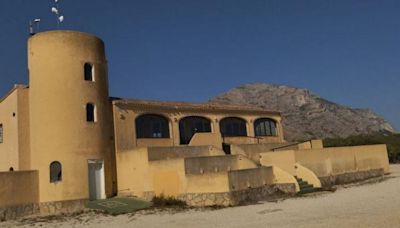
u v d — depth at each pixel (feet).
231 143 133.80
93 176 100.27
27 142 101.55
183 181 88.02
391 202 71.87
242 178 87.71
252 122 142.92
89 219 79.05
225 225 60.70
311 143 138.72
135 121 112.16
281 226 55.88
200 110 128.36
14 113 102.53
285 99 577.43
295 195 94.94
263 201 87.56
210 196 83.92
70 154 95.35
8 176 88.28
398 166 173.58
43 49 99.04
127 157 103.24
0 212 85.35
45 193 93.56
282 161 109.91
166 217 73.82
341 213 63.67
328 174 116.78
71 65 99.25
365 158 132.36
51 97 96.89
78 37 101.50
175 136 120.26
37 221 81.00
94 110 102.06
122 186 104.12
